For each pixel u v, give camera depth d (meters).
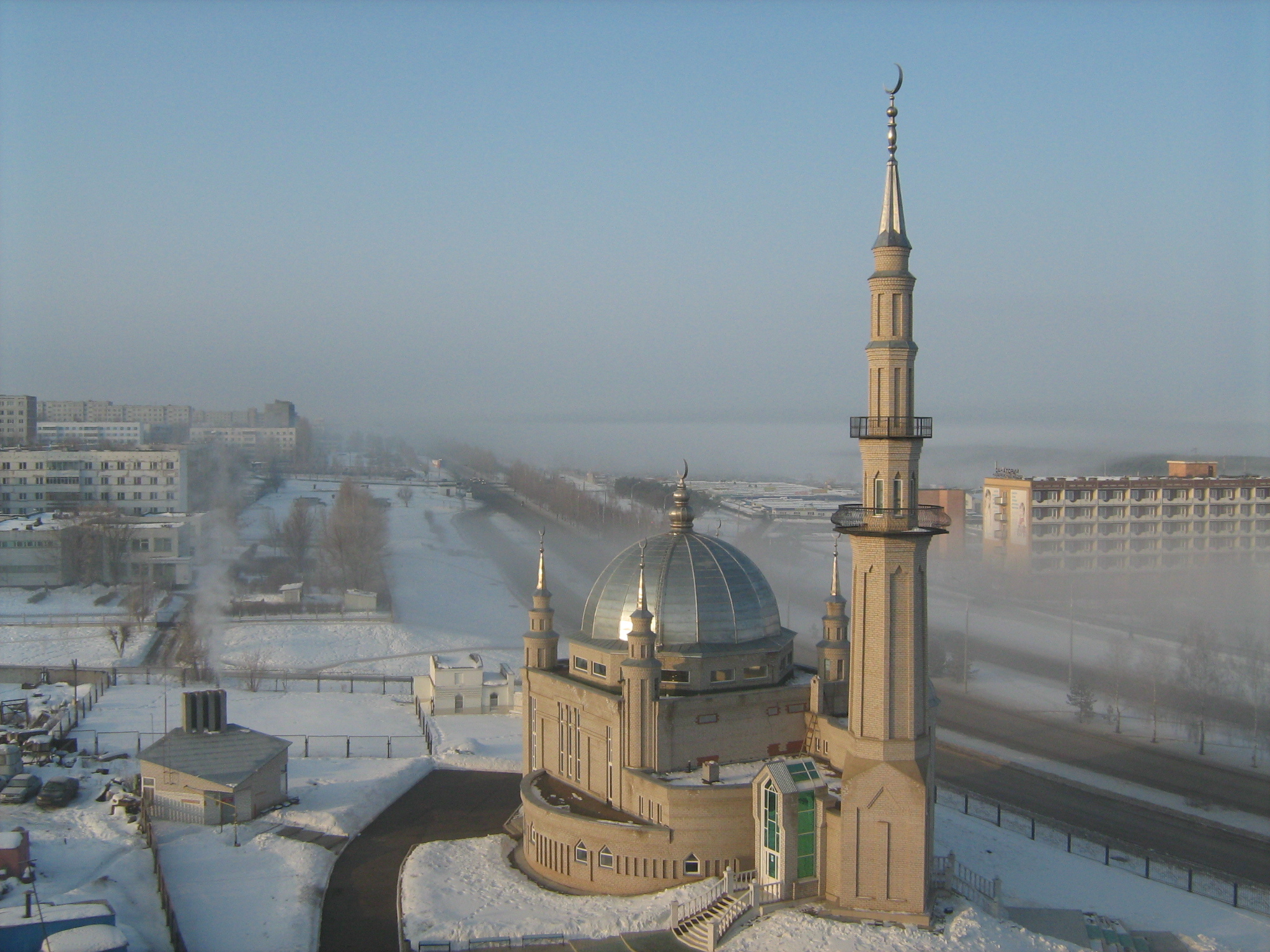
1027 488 182.62
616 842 65.44
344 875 71.12
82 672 126.88
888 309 61.28
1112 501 185.25
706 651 69.81
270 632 150.50
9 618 153.88
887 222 61.62
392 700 121.81
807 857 61.38
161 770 79.56
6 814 78.81
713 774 65.75
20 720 103.44
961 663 132.38
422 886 67.12
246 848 73.69
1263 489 189.12
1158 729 111.06
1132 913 67.62
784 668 74.12
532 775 77.44
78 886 65.19
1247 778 96.12
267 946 59.72
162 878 65.19
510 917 62.03
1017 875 72.94
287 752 87.94
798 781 61.12
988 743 107.06
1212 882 74.31
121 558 178.62
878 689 59.72
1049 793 92.81
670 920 59.50
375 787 86.94
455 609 175.00
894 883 58.84
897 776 58.72
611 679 71.44
